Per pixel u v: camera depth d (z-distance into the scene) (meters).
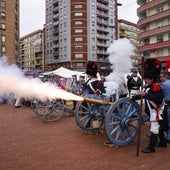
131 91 9.40
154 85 5.89
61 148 6.23
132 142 6.70
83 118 7.68
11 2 58.09
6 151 6.02
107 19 89.31
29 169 4.90
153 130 5.90
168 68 7.05
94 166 5.05
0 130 8.29
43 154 5.79
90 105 7.73
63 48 85.56
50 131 8.08
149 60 6.07
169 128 6.76
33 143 6.69
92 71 7.81
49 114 9.90
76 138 7.18
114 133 6.45
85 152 5.92
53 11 89.62
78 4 81.31
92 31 83.50
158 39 50.19
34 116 11.13
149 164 5.16
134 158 5.52
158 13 48.72
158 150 6.10
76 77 20.34
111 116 6.22
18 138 7.22
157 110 5.88
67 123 9.42
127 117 6.40
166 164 5.16
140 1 54.91
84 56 81.81
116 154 5.79
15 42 60.97
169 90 6.63
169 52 47.84
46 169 4.89
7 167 5.00
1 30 56.09
